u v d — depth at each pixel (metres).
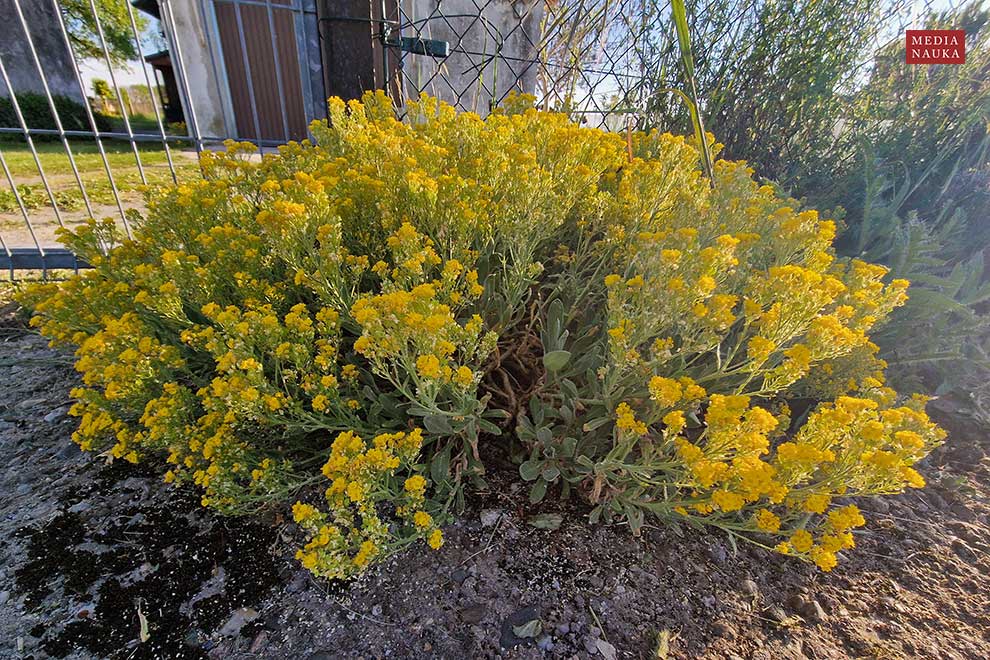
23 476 1.72
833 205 3.39
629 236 2.05
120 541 1.52
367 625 1.32
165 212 2.15
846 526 1.15
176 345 1.95
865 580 1.50
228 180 2.23
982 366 2.20
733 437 1.20
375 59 3.12
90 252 2.18
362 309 1.30
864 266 1.86
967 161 3.28
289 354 1.51
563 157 2.22
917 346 2.37
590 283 2.06
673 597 1.42
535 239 1.95
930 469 1.94
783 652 1.29
